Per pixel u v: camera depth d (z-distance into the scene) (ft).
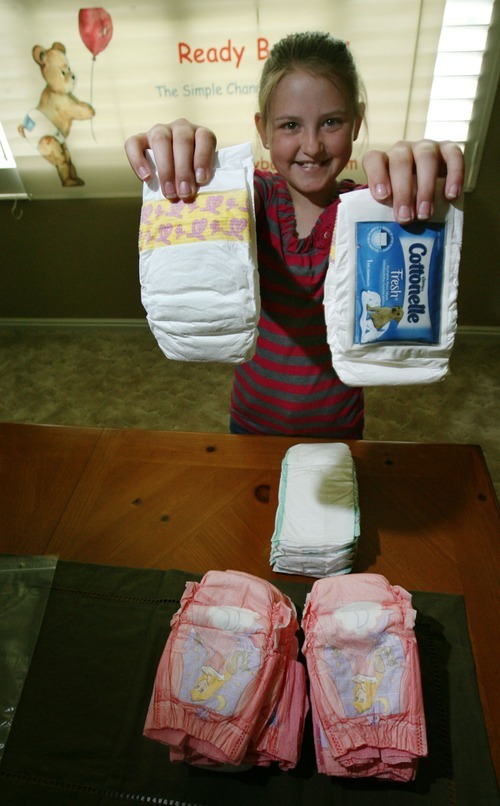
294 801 2.15
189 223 2.19
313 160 2.81
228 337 2.32
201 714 2.15
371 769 2.12
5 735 2.37
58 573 2.93
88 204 7.20
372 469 3.37
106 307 8.32
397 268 2.13
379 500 3.20
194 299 2.24
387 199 2.08
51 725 2.39
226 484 3.35
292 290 3.34
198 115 6.26
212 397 7.36
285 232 3.18
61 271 7.97
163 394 7.45
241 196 2.18
